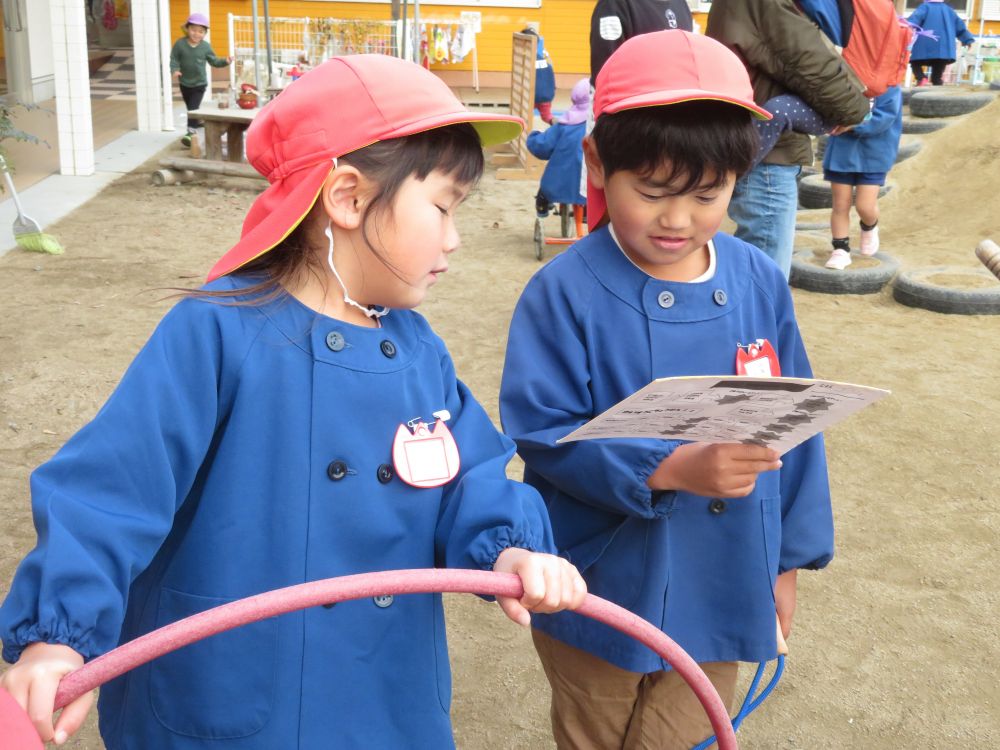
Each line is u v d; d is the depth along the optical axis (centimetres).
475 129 171
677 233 200
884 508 438
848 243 777
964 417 533
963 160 995
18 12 1664
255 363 159
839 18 555
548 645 231
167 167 1098
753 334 220
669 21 634
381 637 168
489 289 746
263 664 160
